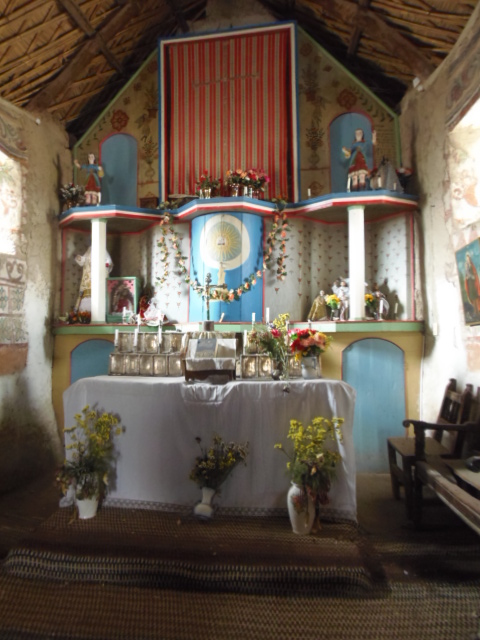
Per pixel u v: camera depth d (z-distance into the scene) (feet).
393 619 9.89
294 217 22.88
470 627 9.62
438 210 19.20
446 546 12.92
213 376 14.69
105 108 26.40
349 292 21.09
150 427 14.52
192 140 24.76
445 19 17.60
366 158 23.73
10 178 20.61
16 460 19.26
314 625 9.69
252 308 21.88
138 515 13.87
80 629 9.52
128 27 23.49
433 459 14.47
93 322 22.12
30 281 21.30
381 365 20.77
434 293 19.61
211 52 24.53
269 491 13.92
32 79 21.24
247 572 10.89
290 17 25.89
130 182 25.88
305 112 24.84
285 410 14.16
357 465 20.42
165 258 23.48
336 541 12.23
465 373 16.87
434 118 19.45
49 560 11.52
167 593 10.78
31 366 21.01
